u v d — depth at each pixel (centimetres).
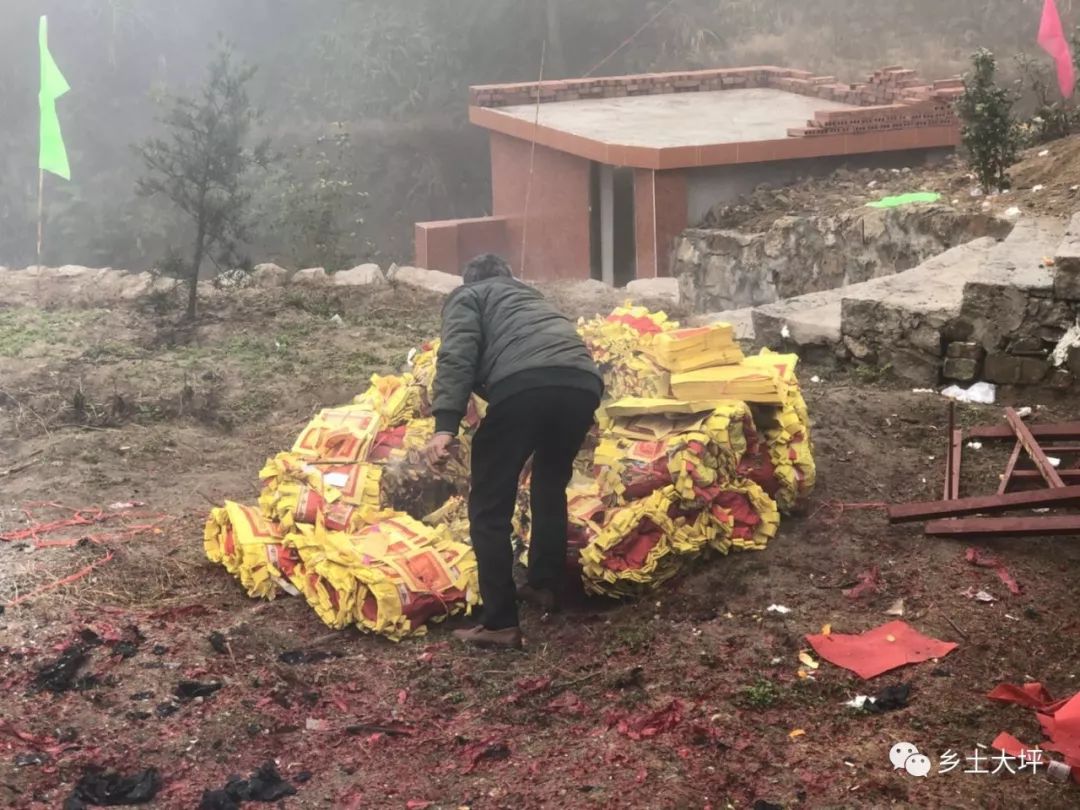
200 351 888
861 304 768
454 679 434
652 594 490
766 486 543
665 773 366
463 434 542
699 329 555
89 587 505
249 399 778
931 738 380
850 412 698
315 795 364
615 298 1055
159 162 1007
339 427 549
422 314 991
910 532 532
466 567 482
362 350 881
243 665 441
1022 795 350
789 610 467
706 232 1300
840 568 501
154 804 359
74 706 411
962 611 459
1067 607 463
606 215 1587
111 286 1086
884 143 1431
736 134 1501
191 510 599
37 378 819
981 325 725
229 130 1005
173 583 516
